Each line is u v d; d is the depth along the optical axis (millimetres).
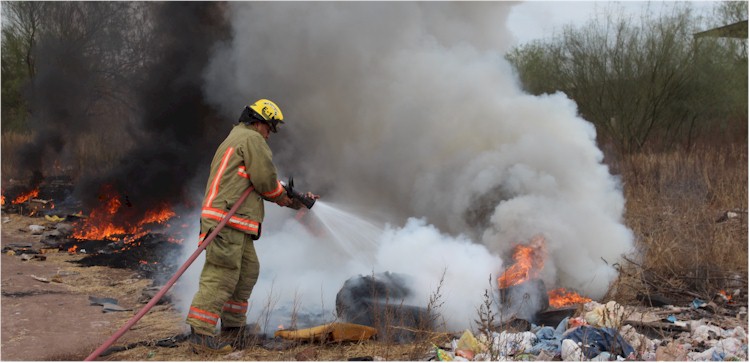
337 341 4438
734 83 13812
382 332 4598
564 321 4660
